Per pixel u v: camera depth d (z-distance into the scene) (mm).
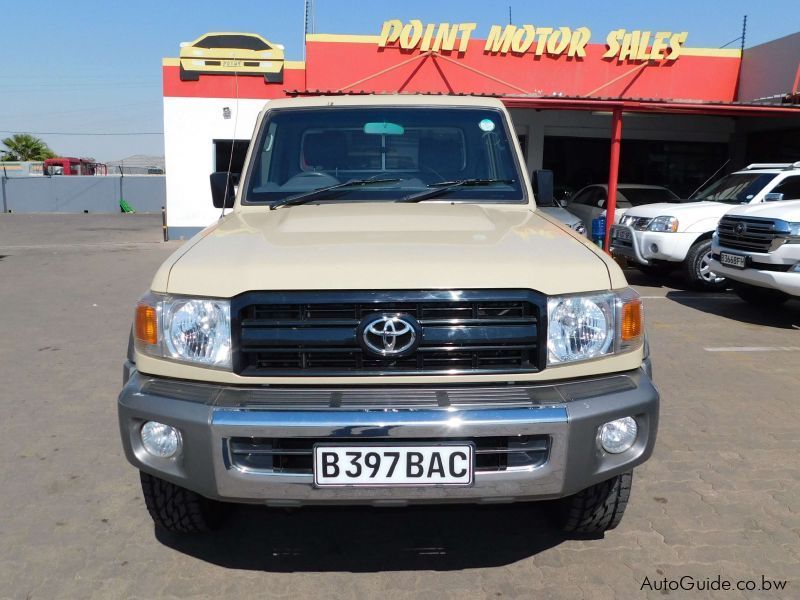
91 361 6113
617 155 11891
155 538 3207
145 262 13078
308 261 2518
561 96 11539
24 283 10484
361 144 3859
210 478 2418
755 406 4910
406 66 15422
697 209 9695
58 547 3117
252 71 15398
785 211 7402
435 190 3672
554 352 2510
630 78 15875
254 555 3084
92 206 36469
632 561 3014
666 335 7066
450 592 2814
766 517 3363
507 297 2467
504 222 3166
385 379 2467
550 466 2420
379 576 2932
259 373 2463
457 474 2398
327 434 2342
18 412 4805
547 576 2918
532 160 16516
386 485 2406
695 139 17172
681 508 3449
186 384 2531
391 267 2475
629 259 10734
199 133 15680
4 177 35688
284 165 3830
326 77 15344
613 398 2490
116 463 3988
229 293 2459
